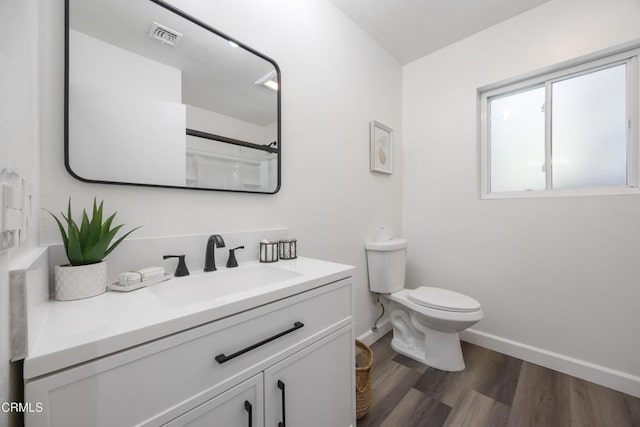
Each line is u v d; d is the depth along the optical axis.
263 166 1.27
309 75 1.51
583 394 1.40
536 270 1.71
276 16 1.33
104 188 0.85
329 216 1.63
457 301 1.59
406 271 2.32
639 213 1.41
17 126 0.48
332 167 1.66
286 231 1.37
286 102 1.38
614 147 1.54
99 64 0.83
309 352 0.86
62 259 0.75
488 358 1.75
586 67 1.59
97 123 0.83
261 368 0.72
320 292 0.91
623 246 1.44
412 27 1.88
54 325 0.52
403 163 2.35
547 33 1.65
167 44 0.97
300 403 0.83
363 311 1.90
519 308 1.76
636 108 1.46
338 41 1.70
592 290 1.52
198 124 1.05
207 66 1.08
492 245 1.88
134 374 0.51
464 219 2.01
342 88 1.73
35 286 0.50
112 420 0.48
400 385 1.48
